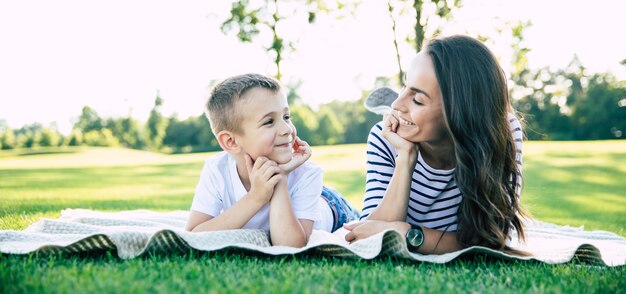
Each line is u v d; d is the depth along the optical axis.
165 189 9.26
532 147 19.52
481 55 2.48
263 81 2.69
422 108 2.46
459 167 2.49
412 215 2.82
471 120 2.44
